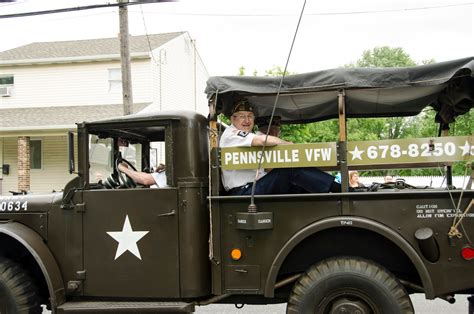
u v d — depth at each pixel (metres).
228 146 3.90
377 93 4.46
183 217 3.81
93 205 3.98
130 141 4.68
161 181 4.06
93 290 3.95
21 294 4.06
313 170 3.96
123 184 4.21
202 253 3.84
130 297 3.88
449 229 3.55
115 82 17.64
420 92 4.49
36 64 17.95
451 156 3.59
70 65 17.88
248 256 3.76
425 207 3.58
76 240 4.00
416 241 3.56
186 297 3.79
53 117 16.30
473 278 3.51
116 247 3.92
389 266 3.88
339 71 3.78
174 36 20.39
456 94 4.18
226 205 3.80
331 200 3.68
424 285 3.49
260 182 3.92
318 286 3.58
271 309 5.80
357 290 3.54
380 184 4.69
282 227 3.73
